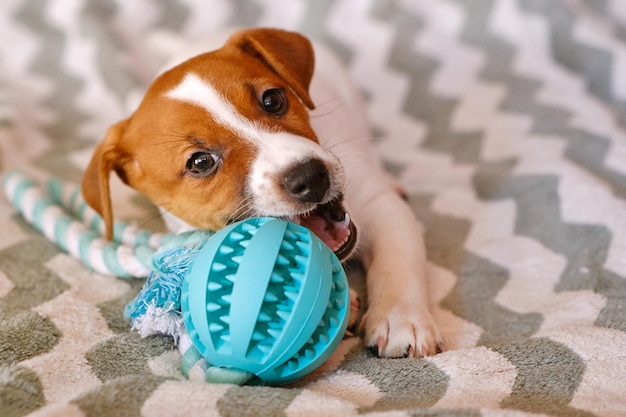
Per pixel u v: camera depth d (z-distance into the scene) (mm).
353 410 385
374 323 455
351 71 766
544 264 515
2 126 688
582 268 499
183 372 430
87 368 435
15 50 799
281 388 404
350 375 427
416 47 772
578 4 739
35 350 446
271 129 472
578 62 720
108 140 510
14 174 605
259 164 457
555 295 488
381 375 422
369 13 795
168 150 482
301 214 460
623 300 463
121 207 603
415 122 706
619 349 423
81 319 472
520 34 758
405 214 527
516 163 617
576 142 621
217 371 408
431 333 447
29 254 545
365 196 532
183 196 487
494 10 771
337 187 459
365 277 523
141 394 395
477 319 475
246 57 520
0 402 404
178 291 436
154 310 440
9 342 446
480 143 658
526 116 671
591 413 381
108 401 390
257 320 390
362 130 646
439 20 790
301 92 512
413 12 793
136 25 799
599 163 600
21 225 583
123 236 541
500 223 562
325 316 404
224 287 400
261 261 395
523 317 470
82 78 776
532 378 412
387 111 724
